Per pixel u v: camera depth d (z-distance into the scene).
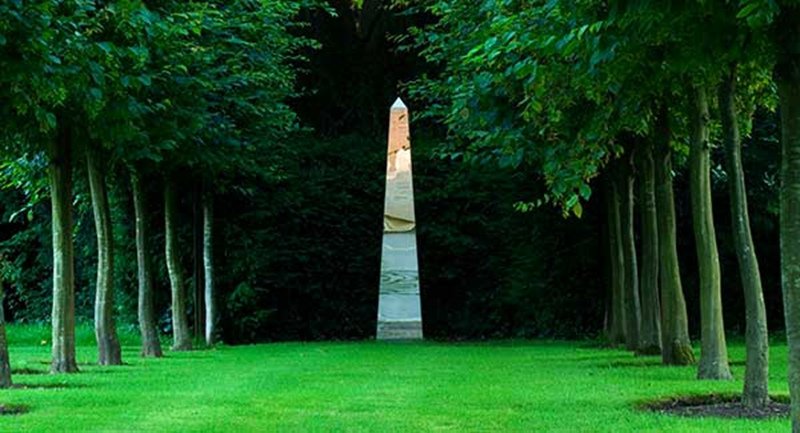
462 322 24.56
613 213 17.94
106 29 10.53
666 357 13.03
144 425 7.84
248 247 22.97
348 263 24.62
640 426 7.48
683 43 6.76
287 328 24.16
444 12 13.95
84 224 23.83
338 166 24.91
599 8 6.69
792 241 6.33
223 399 9.59
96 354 17.22
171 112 13.08
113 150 13.86
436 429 7.54
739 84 10.38
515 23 8.47
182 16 12.30
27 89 9.11
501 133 11.09
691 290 22.41
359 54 26.19
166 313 22.80
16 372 12.90
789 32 6.15
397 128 23.23
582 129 8.82
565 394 9.71
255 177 22.44
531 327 24.03
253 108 15.96
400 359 15.40
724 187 20.53
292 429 7.61
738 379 10.91
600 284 23.25
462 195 24.53
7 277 26.17
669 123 12.70
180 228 22.38
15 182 16.66
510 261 24.20
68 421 8.04
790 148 6.34
